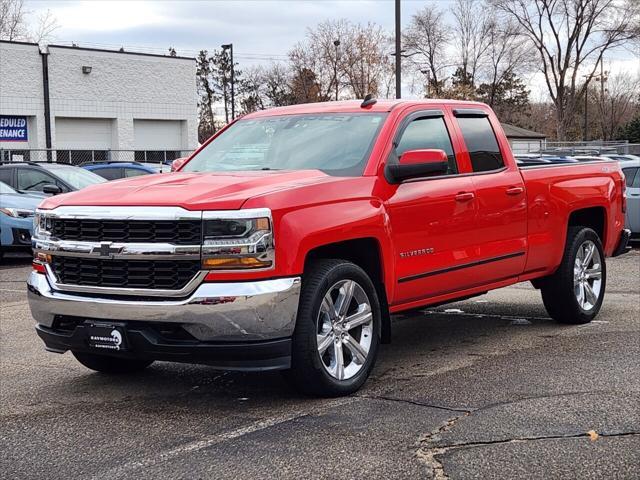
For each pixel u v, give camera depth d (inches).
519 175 282.4
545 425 185.6
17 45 1244.5
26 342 301.1
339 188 216.8
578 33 2343.8
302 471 161.5
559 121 2416.3
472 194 258.1
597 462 162.2
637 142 2443.4
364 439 179.0
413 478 155.9
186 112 1465.3
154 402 216.4
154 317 197.0
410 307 245.3
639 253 585.0
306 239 202.2
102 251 203.0
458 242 254.1
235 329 194.1
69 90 1306.6
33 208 554.3
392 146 238.5
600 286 321.1
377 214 223.5
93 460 172.6
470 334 298.2
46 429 194.9
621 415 192.2
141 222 199.5
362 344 221.9
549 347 272.1
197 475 161.6
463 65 2573.8
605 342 277.7
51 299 212.4
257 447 176.4
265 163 245.8
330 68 2354.8
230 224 193.9
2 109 1235.2
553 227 295.4
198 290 194.4
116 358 243.9
